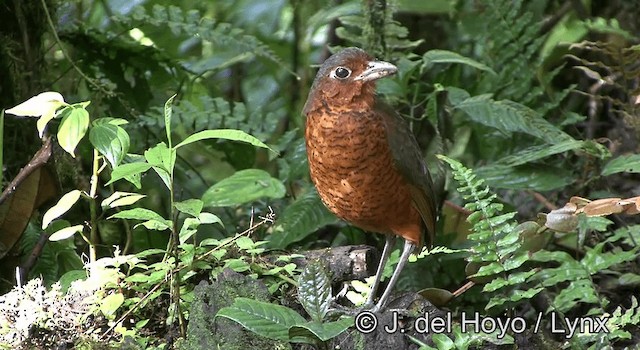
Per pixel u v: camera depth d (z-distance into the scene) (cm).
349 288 859
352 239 1108
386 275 893
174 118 1102
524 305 972
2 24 1054
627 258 871
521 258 802
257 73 1482
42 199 866
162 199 1156
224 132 742
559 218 789
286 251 915
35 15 1080
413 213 863
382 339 771
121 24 1171
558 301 863
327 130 832
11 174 1049
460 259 1045
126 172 733
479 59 1325
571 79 1283
